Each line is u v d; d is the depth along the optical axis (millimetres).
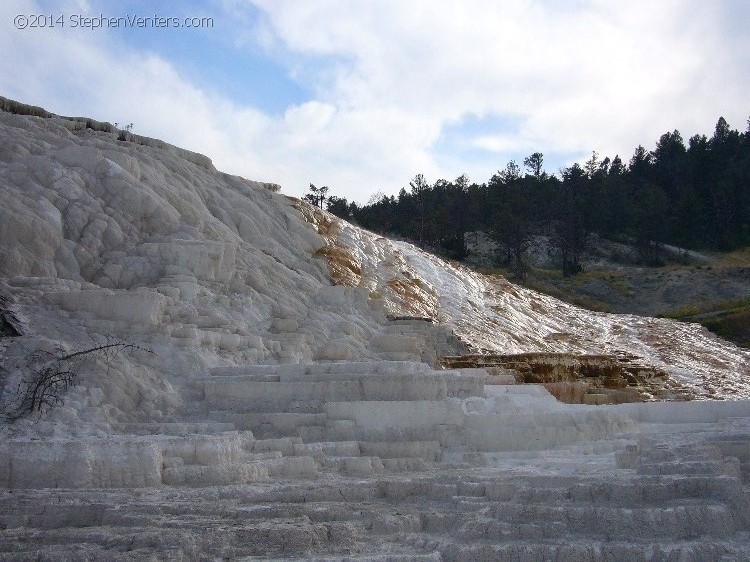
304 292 19141
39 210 15594
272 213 23812
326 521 7547
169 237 17094
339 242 25609
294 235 23781
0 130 18391
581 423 12359
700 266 56000
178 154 23250
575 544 6797
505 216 59156
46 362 11164
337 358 16219
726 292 51906
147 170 19250
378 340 17750
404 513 7750
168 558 6371
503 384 15750
